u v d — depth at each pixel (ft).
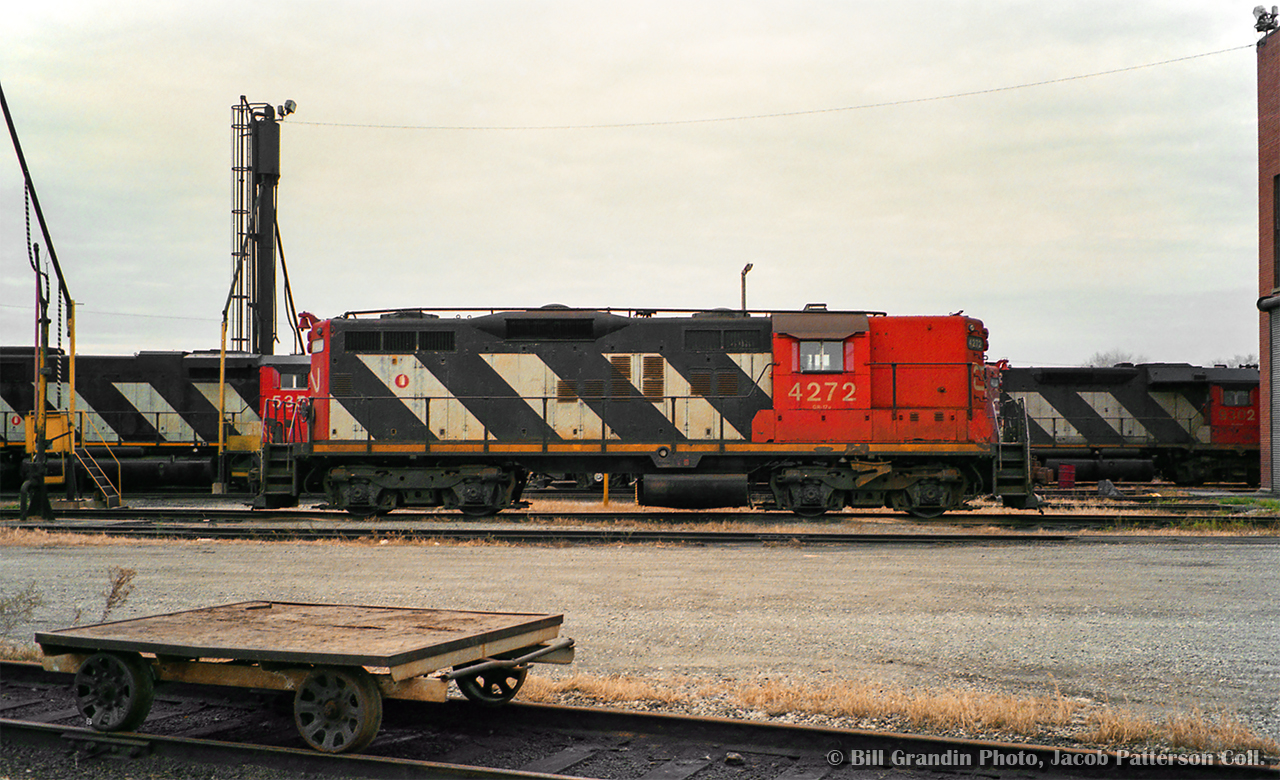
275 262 119.75
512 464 65.10
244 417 88.74
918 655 26.89
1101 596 35.73
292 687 19.04
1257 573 41.06
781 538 51.67
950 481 61.93
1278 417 94.32
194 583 38.81
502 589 37.14
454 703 21.20
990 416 63.10
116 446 87.86
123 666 19.39
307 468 65.98
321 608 22.98
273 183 119.34
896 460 62.39
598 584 38.29
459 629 20.11
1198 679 24.36
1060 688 23.56
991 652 27.17
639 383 63.98
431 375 64.75
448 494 65.05
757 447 62.44
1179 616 32.09
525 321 64.54
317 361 65.98
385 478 64.23
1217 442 105.19
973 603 34.42
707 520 61.26
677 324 64.23
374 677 18.38
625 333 64.39
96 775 18.03
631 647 27.84
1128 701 22.45
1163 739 19.40
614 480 94.02
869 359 62.64
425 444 63.36
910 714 20.86
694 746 19.06
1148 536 53.11
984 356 64.64
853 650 27.45
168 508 71.31
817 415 62.69
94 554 47.26
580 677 23.95
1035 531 56.03
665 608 33.47
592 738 19.69
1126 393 106.01
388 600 34.99
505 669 21.18
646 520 61.31
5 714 21.52
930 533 54.08
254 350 117.39
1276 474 94.58
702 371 63.72
